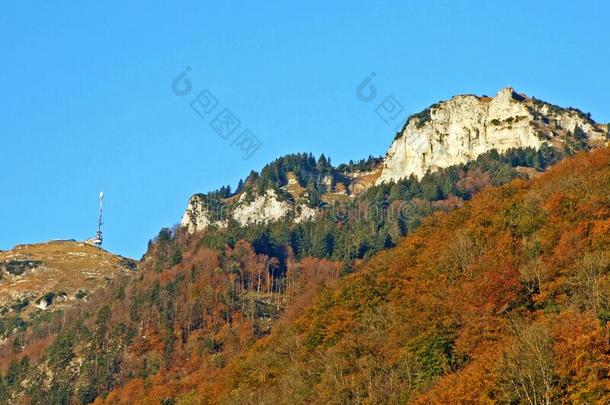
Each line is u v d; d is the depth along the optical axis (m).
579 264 143.88
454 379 127.38
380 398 139.00
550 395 113.25
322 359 160.50
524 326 134.50
